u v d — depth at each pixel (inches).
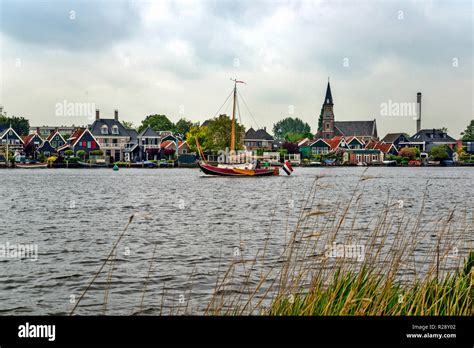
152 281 618.2
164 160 5546.3
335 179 3225.9
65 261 737.0
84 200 1793.8
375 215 1209.4
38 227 1091.9
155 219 1212.5
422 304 369.7
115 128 5551.2
